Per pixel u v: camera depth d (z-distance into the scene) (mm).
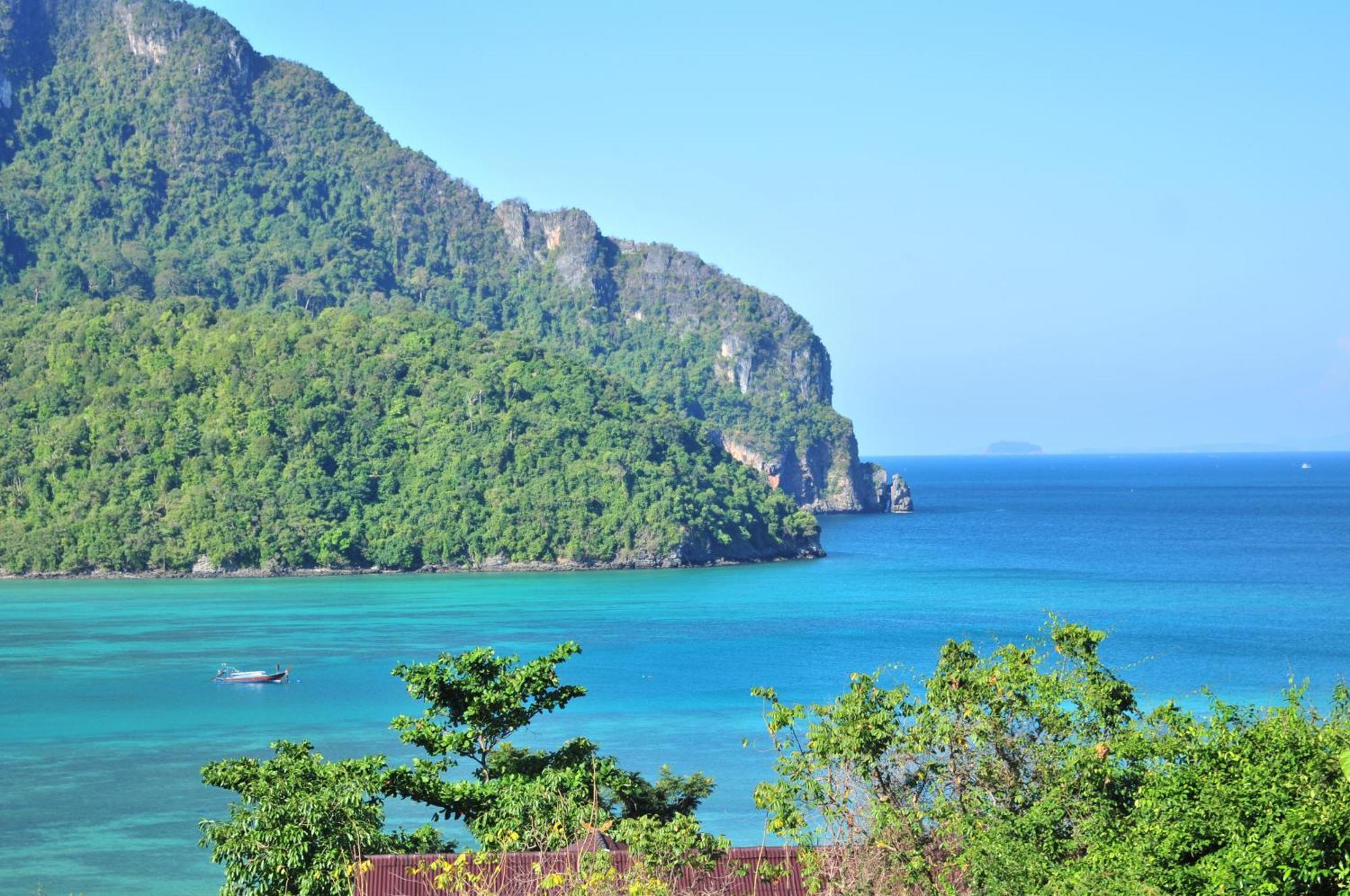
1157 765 36219
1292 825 29312
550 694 49812
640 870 35781
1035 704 38875
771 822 38094
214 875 66062
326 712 104688
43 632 152125
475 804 45344
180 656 133625
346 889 38844
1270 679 111312
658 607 172250
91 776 85062
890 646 136875
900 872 35500
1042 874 33719
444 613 168250
